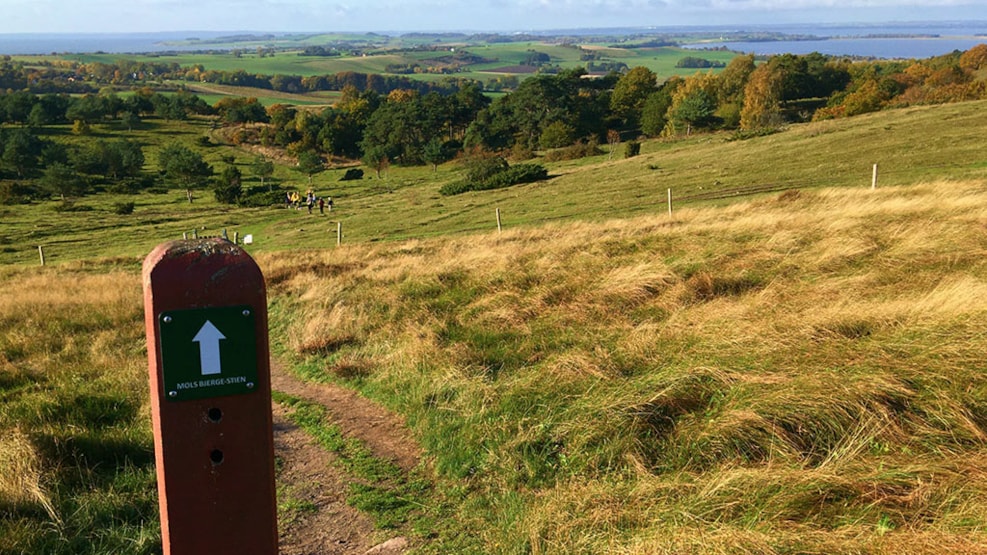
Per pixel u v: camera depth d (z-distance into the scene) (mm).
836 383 5199
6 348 11312
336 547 4773
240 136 145750
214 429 2318
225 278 2227
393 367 8078
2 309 14875
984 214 12367
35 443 5809
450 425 6199
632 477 4879
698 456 4934
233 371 2297
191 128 159000
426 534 4820
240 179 98312
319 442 6637
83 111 156125
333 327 10336
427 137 126250
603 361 6574
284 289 14789
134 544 4625
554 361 6824
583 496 4633
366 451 6293
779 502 4086
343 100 179625
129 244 47812
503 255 14680
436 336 8703
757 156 44688
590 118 126625
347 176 101312
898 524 3795
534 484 5129
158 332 2182
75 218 65812
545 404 5973
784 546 3584
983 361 5230
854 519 3859
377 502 5324
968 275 7973
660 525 4109
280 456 6367
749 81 117812
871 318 6625
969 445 4551
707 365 5910
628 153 72438
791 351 6012
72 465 5738
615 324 8055
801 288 8539
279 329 11641
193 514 2357
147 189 95938
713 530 3873
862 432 4762
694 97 103438
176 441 2281
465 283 11617
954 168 28391
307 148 132125
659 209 30844
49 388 8781
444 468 5695
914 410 4934
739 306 7789
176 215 65812
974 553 3275
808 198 21359
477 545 4594
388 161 113000
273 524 2486
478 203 45531
